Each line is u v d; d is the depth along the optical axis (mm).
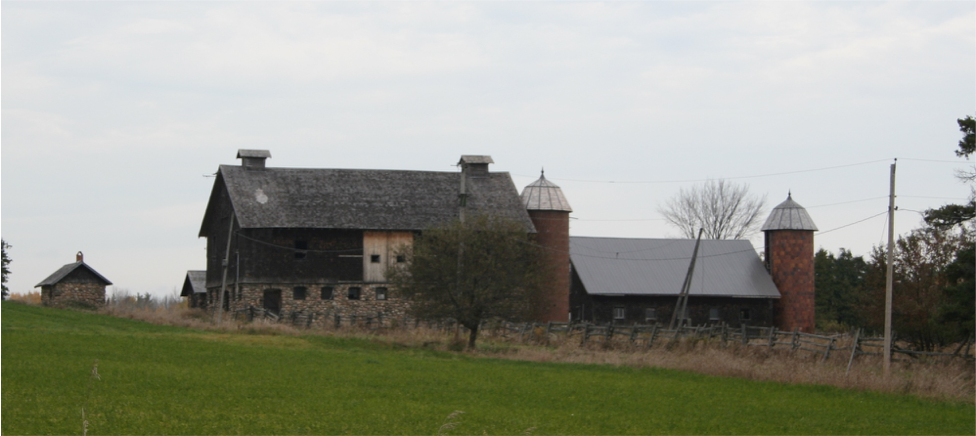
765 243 72188
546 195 65000
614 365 36375
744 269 71000
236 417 20141
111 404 21484
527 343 49250
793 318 69312
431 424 20062
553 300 63344
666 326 68000
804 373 30906
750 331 66312
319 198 61906
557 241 64375
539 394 26438
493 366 35156
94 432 17797
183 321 51312
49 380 25578
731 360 34094
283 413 21047
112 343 37500
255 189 61469
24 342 36281
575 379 30750
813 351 36531
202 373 28688
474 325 43969
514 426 20312
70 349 34500
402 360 36406
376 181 64625
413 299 44281
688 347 41875
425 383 28203
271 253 59531
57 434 17422
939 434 21359
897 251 45406
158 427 18562
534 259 48219
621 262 70000
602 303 67375
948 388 27984
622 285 67625
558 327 52625
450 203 63750
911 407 25766
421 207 62906
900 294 43875
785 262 69938
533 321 55000
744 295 68500
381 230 60906
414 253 44500
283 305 59344
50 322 46812
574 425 20906
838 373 30438
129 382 25734
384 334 48750
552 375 31953
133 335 42406
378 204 62406
